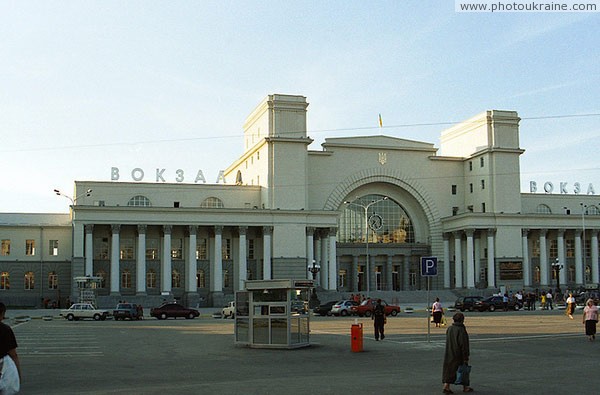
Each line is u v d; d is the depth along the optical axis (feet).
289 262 272.72
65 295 277.44
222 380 65.62
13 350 39.01
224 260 278.87
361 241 313.12
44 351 96.07
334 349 96.78
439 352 92.17
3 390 37.60
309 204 295.28
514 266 303.07
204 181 292.81
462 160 323.78
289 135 279.49
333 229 282.77
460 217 305.73
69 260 279.49
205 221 267.80
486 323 157.79
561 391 57.06
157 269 271.28
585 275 320.09
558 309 250.98
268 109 278.05
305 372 71.92
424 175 317.42
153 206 269.03
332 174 300.81
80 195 265.34
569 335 119.65
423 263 105.70
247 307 101.81
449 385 56.44
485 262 306.76
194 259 266.98
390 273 315.17
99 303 252.83
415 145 316.81
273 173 276.21
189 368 75.82
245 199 283.79
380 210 318.65
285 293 97.76
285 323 97.30
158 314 211.82
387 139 311.27
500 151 308.40
